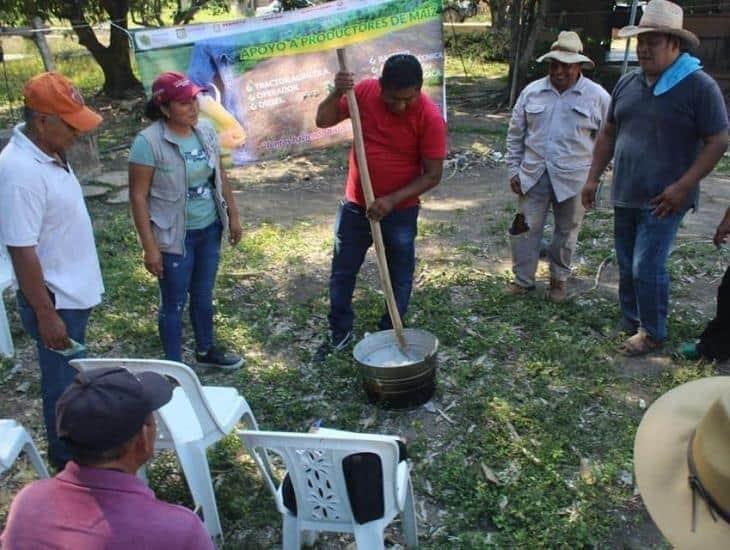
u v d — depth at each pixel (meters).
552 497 3.15
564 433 3.60
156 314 5.07
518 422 3.70
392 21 7.61
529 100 4.66
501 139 10.28
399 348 3.95
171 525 1.62
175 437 2.84
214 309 5.06
